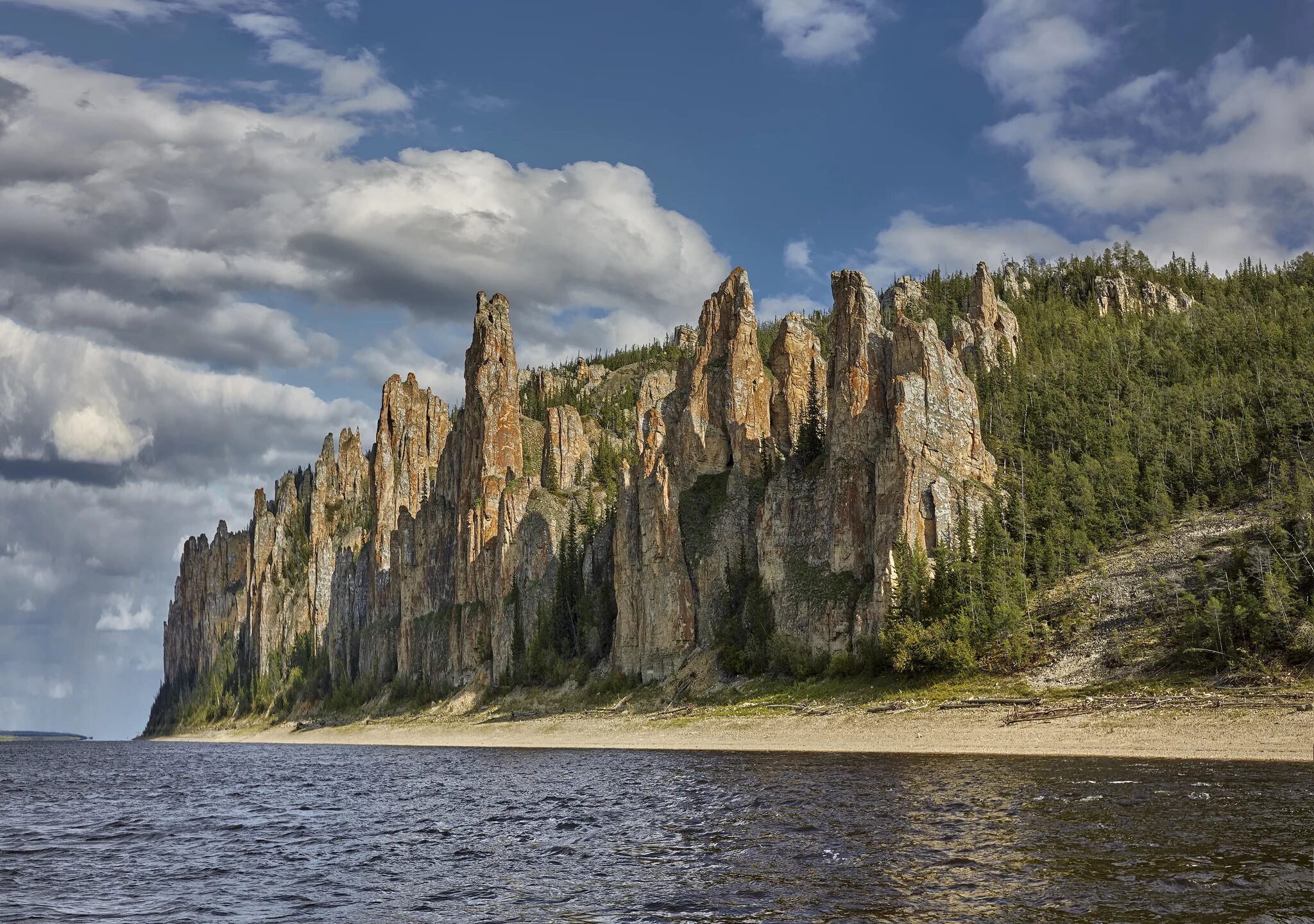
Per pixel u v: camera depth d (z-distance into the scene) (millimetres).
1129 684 107375
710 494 188875
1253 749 83188
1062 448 177875
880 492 144500
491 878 50281
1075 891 39688
